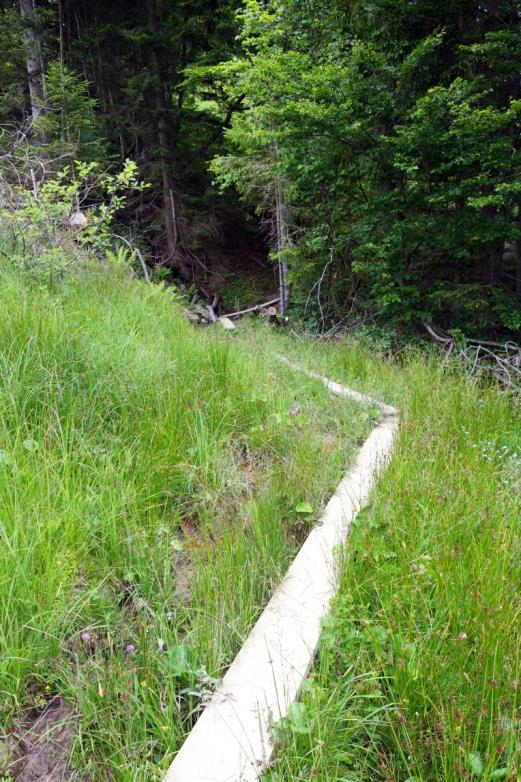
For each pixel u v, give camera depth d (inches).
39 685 67.7
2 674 63.7
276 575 92.6
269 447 141.8
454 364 251.1
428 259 333.4
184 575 92.6
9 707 63.4
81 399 125.0
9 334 131.5
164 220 537.0
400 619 77.1
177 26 514.6
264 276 572.4
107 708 62.9
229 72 382.9
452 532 97.4
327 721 60.5
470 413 180.2
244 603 84.3
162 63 511.2
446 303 328.8
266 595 89.3
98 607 77.7
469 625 73.9
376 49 307.1
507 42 262.8
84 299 199.9
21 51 441.4
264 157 406.0
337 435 163.8
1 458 93.7
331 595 86.3
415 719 63.2
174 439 124.6
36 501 86.8
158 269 466.0
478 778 56.1
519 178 255.9
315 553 100.1
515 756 54.3
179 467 116.1
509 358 265.7
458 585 81.0
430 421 170.2
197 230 541.0
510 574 86.3
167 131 520.1
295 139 329.4
